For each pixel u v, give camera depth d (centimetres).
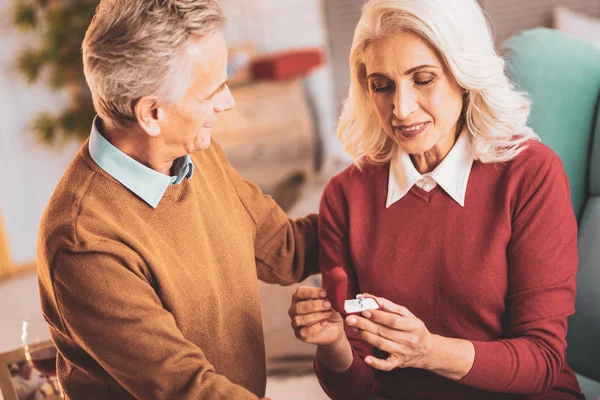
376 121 133
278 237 142
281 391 157
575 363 146
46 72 451
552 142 147
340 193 140
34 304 390
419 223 128
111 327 104
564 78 148
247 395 107
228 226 128
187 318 116
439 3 111
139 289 106
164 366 105
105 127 113
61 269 104
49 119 446
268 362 165
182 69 102
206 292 119
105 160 110
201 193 124
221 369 123
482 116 122
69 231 104
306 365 164
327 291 110
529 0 427
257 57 482
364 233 134
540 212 120
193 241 118
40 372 137
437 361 113
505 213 122
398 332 109
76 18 448
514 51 153
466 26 113
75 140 465
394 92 118
